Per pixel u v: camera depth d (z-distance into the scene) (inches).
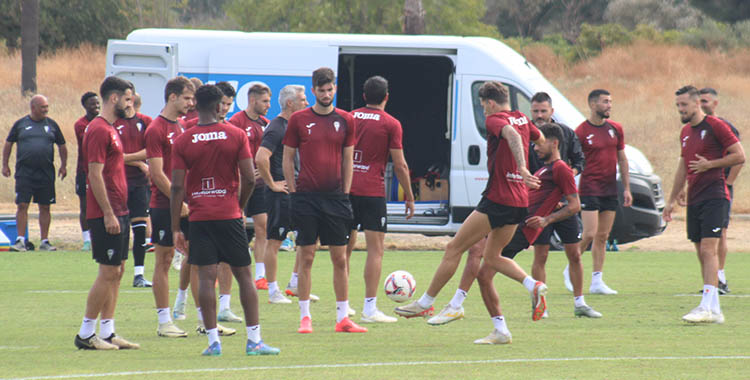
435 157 2340.1
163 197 1149.1
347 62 2345.0
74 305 1409.9
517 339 1108.5
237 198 979.3
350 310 1309.1
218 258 991.6
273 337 1120.8
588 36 6323.8
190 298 1519.4
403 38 2139.5
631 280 1745.8
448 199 2158.0
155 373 875.4
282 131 1355.8
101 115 1040.2
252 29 5457.7
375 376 860.6
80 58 5457.7
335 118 1154.7
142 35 2153.1
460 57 2128.4
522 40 6722.4
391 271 1839.3
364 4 4977.9
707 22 6441.9
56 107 4131.4
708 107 1481.3
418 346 1052.5
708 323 1246.3
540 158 1216.2
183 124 1248.8
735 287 1664.6
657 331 1176.2
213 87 972.6
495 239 1042.7
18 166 2167.8
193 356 983.6
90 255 2097.7
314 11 5054.1
